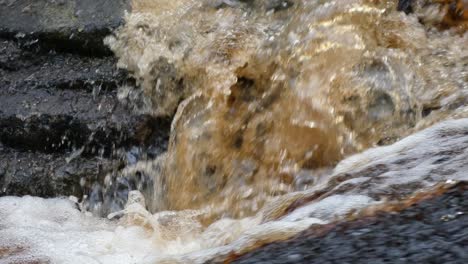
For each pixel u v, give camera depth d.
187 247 7.80
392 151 7.16
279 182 9.27
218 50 10.05
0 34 10.62
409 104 9.20
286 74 9.66
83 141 10.02
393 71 9.41
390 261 4.55
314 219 5.60
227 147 9.59
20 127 10.11
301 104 9.45
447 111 8.93
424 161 6.35
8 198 9.73
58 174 9.88
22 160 10.02
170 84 10.08
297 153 9.30
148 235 8.12
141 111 10.09
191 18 10.38
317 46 9.69
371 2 9.88
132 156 9.98
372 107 9.29
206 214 9.19
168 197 9.70
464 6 9.59
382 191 5.93
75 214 9.49
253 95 9.73
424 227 4.84
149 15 10.43
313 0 10.11
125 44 10.34
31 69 10.46
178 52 10.16
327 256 4.78
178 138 9.83
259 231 5.56
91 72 10.31
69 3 10.70
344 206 5.75
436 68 9.41
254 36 10.10
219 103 9.80
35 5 10.76
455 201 5.09
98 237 7.93
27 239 7.81
